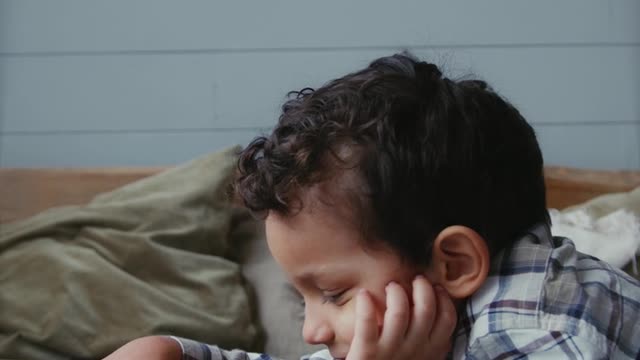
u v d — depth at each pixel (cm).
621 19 188
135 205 154
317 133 71
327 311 72
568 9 188
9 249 146
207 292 145
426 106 72
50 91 186
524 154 77
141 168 174
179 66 187
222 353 88
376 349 69
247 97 188
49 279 140
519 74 188
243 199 76
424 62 78
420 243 70
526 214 76
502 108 77
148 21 186
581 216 145
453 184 71
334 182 69
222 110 188
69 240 149
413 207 69
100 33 186
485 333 69
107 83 187
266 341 146
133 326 136
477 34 187
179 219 154
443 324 71
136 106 187
